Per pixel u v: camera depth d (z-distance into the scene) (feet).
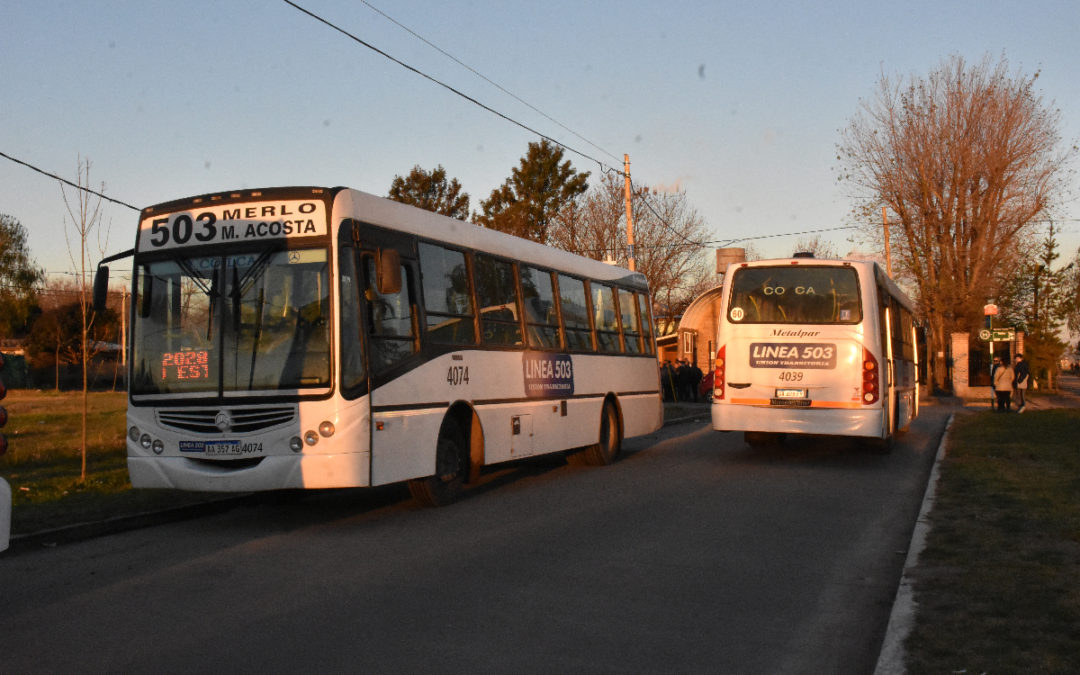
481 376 39.24
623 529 31.35
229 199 32.55
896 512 34.81
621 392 54.13
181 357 32.19
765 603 21.98
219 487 31.22
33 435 73.00
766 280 50.49
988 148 142.92
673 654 18.15
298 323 31.35
